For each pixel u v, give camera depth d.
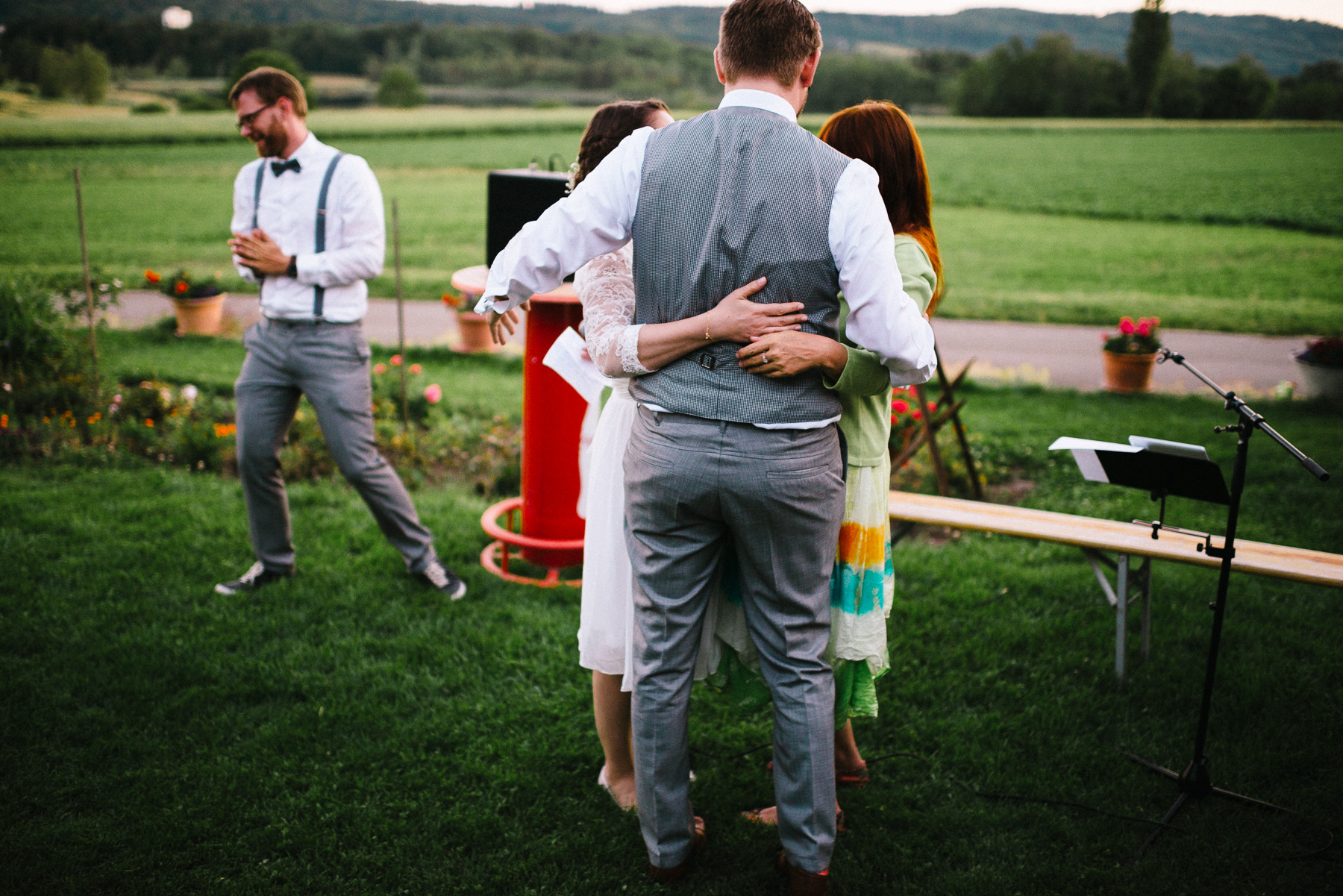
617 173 1.74
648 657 1.86
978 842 2.17
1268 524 4.25
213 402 5.99
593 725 2.60
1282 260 16.98
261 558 3.36
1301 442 5.76
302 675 2.78
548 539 3.55
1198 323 11.06
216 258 14.91
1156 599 3.40
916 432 5.02
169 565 3.52
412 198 23.59
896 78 75.69
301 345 3.08
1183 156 37.38
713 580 1.87
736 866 2.07
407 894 1.97
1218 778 2.38
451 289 12.74
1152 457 2.15
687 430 1.71
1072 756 2.47
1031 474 5.26
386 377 6.51
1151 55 64.56
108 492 4.33
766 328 1.63
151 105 50.12
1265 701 2.71
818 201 1.64
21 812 2.17
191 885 1.97
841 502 1.82
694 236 1.67
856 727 2.62
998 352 9.77
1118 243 19.44
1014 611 3.32
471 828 2.17
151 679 2.74
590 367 2.08
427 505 4.37
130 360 7.27
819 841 1.85
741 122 1.69
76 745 2.44
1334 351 6.71
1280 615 3.27
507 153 35.31
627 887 2.00
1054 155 37.97
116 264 13.93
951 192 28.36
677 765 1.91
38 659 2.81
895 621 3.25
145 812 2.17
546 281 1.79
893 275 1.66
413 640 3.01
